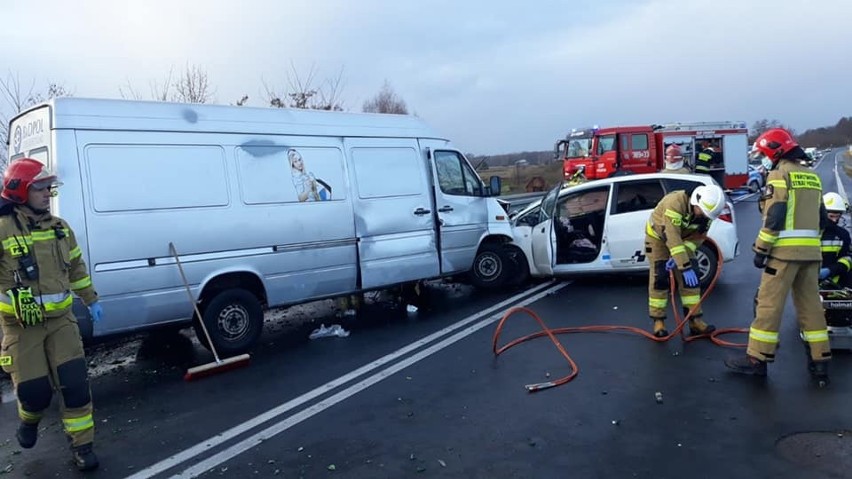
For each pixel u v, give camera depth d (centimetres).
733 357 551
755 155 525
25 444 438
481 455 409
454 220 892
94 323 585
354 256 774
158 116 636
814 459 378
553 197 937
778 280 501
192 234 640
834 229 627
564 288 915
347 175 772
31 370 412
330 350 676
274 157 709
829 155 9281
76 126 585
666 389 505
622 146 2320
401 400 513
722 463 381
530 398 502
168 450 444
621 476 373
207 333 647
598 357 596
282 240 707
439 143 893
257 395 548
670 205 613
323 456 420
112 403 551
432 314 816
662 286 637
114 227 593
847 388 484
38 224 416
